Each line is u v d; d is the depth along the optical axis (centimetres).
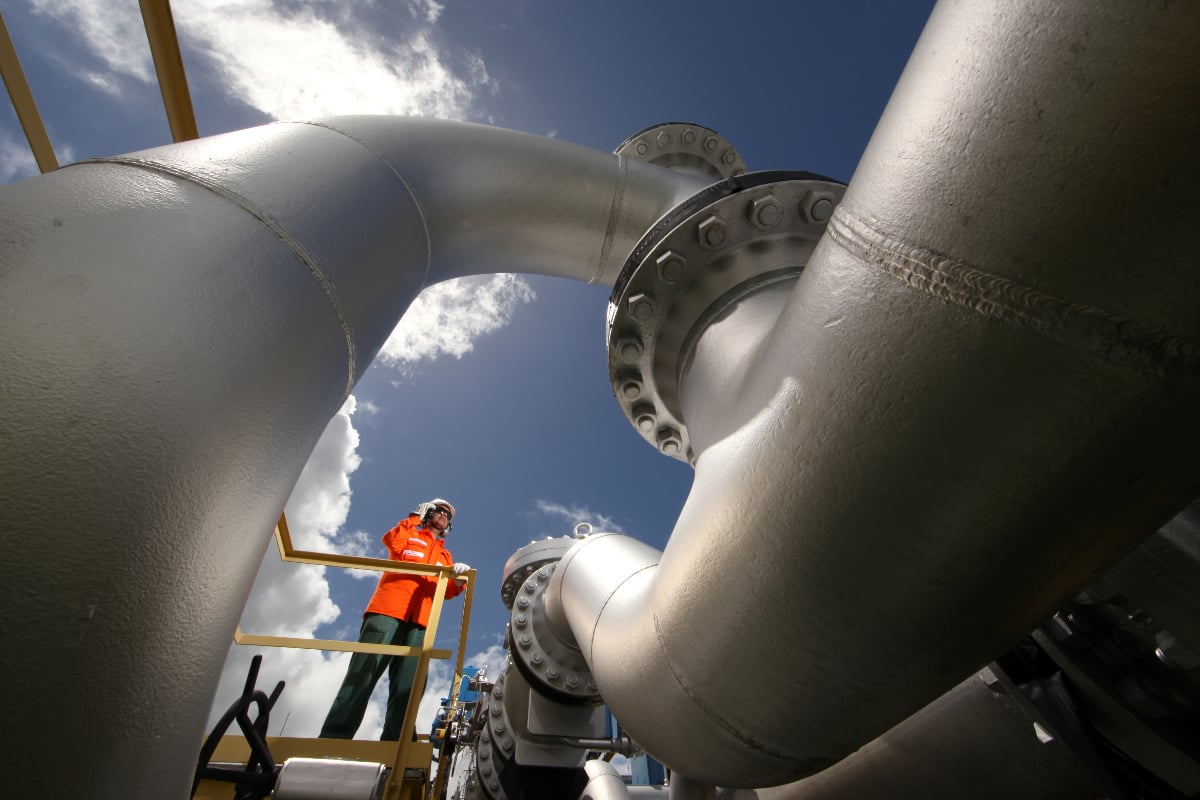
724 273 209
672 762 174
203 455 100
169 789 101
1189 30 64
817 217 207
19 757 79
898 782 232
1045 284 77
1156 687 143
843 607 107
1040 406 82
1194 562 121
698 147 411
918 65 94
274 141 150
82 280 97
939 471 91
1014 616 102
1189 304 71
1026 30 76
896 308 91
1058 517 89
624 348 220
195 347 102
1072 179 73
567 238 240
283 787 206
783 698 124
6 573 79
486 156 215
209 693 111
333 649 347
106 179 117
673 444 237
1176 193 67
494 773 483
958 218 83
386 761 327
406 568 410
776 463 111
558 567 326
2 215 101
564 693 436
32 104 184
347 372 146
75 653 83
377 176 168
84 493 85
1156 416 78
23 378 86
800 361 108
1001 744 206
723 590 125
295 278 126
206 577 103
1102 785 148
